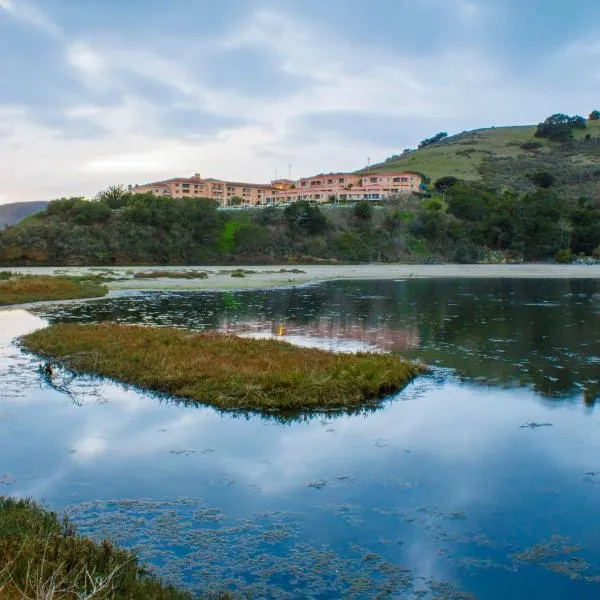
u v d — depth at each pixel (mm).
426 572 7809
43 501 9883
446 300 43500
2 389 17062
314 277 67188
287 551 8312
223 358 19281
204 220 99000
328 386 16250
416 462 11672
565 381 18297
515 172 179750
